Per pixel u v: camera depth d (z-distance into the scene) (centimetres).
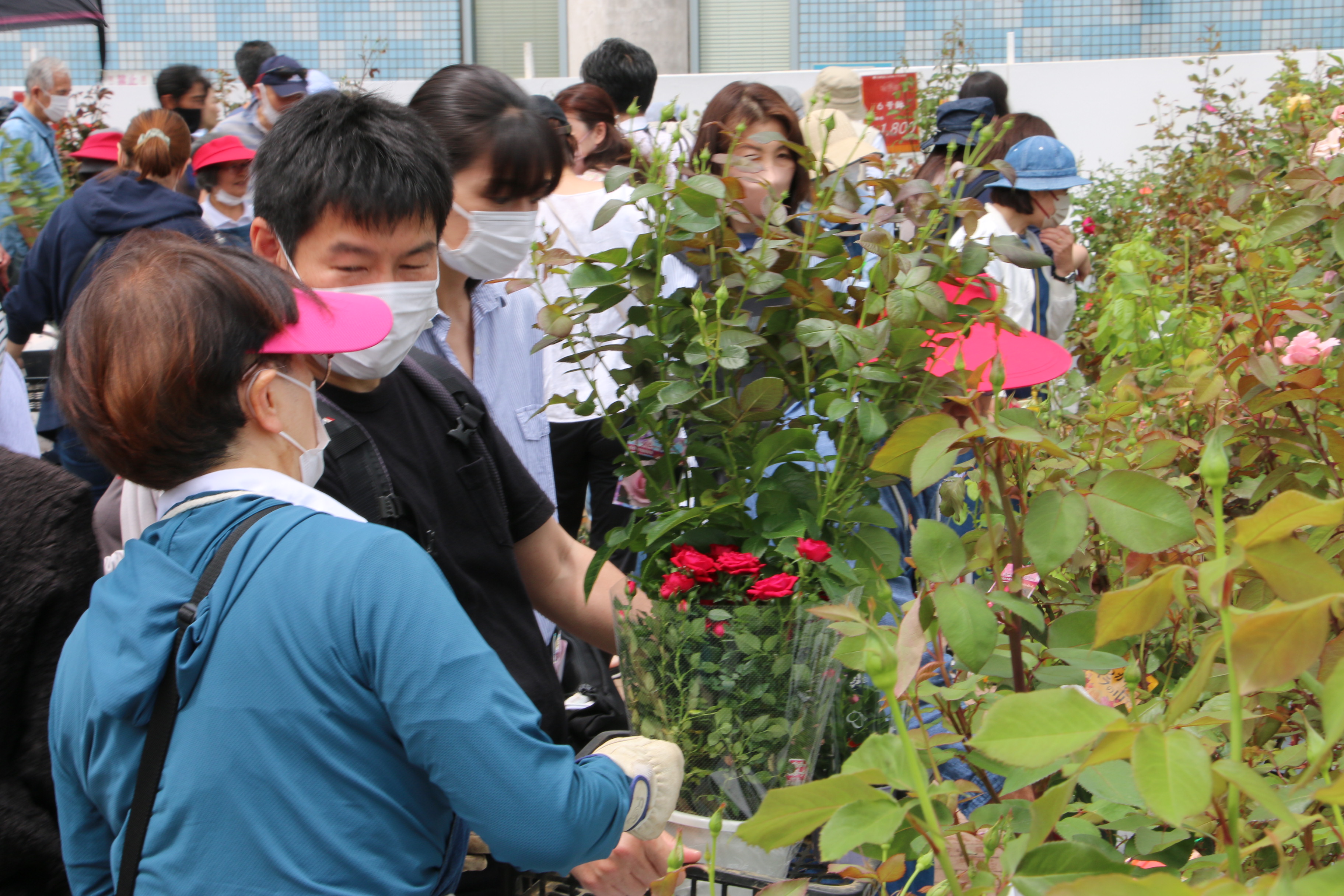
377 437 162
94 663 112
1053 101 784
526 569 186
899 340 147
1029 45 919
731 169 163
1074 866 83
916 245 159
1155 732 74
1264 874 97
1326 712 72
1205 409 191
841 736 163
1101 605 80
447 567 164
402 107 165
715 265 158
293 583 110
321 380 151
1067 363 183
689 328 159
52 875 139
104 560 179
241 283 116
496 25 976
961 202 155
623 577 189
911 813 94
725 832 142
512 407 249
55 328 441
